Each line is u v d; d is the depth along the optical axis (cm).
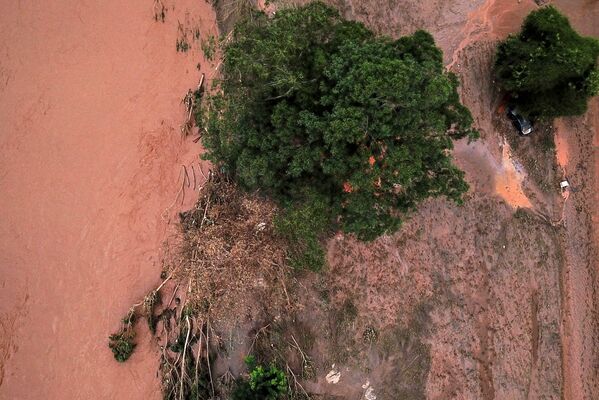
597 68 2808
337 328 2794
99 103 3022
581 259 3181
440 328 2916
